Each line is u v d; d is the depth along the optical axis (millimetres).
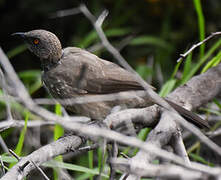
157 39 13148
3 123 9070
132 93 8812
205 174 5070
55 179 8469
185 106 9625
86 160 11242
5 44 14906
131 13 14219
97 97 7699
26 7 14375
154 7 14133
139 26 14430
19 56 14711
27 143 11078
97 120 9414
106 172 8852
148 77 12891
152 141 8031
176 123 8414
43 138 12148
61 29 14734
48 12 14336
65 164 8297
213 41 13625
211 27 13820
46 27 14758
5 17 14727
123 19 14125
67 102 9383
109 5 14359
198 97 9961
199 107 9984
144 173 5242
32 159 7113
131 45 14125
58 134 8820
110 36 14578
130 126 8125
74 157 11641
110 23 14125
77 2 14367
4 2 14594
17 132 11484
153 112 9047
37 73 12195
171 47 13375
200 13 10039
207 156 11016
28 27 14805
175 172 5086
